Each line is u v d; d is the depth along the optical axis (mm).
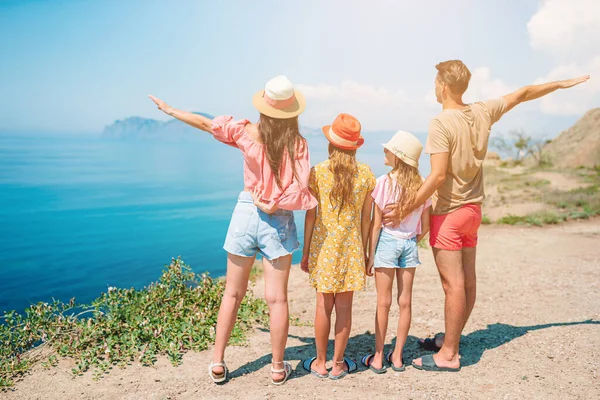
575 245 10883
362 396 3264
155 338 4219
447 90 3551
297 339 4527
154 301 4824
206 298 5051
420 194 3391
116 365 3834
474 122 3480
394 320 5105
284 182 3234
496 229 14406
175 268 5281
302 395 3289
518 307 5543
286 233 3365
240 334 4488
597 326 4656
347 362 3762
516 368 3727
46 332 4227
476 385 3438
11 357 3902
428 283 6965
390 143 3500
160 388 3438
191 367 3803
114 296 4637
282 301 3438
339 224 3375
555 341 4262
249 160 3266
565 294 6137
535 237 12320
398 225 3529
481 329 4727
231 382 3529
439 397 3248
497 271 7953
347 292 3484
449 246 3561
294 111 3254
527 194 23891
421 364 3734
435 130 3414
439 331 4742
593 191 22703
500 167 53688
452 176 3502
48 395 3357
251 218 3338
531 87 3740
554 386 3391
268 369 3766
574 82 3662
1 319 17500
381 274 3582
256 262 8977
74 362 3867
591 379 3471
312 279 3432
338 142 3326
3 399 3299
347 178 3338
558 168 45594
